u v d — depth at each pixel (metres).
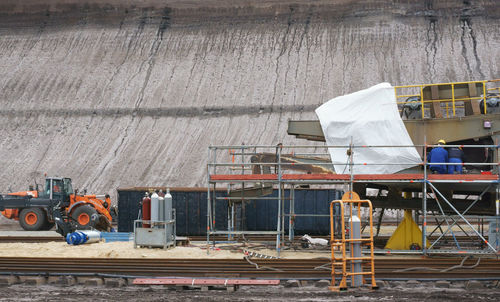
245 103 55.12
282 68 59.50
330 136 17.83
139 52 65.81
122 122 55.09
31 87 62.25
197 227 26.02
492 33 60.25
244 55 62.50
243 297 12.36
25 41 69.75
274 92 56.16
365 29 63.09
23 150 53.03
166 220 18.34
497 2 63.59
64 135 54.53
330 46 61.59
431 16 63.56
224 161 47.38
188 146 50.00
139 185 45.78
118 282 13.84
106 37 68.75
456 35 60.69
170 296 12.59
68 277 14.18
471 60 57.16
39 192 29.48
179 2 70.69
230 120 52.88
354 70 57.75
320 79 57.12
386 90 17.78
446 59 57.69
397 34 61.84
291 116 52.34
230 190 21.28
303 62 59.91
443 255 17.42
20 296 12.59
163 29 68.56
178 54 64.50
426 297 12.13
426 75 56.12
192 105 56.06
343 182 17.14
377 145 17.33
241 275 14.31
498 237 16.55
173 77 60.94
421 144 17.66
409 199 18.38
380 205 18.52
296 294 12.62
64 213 25.41
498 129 17.12
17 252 18.44
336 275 14.14
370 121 17.52
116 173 47.69
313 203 25.09
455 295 12.37
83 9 72.62
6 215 29.97
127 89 60.06
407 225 18.33
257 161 20.50
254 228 25.61
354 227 13.09
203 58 63.22
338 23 64.62
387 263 15.14
